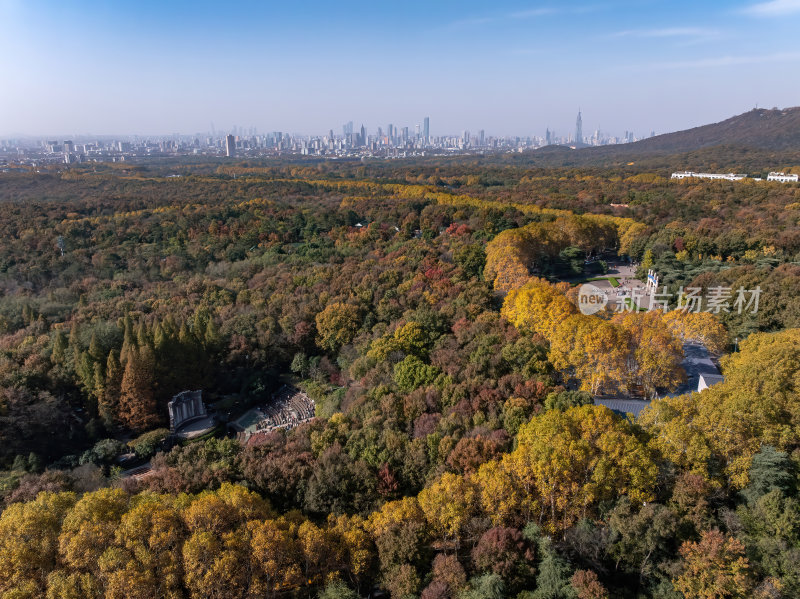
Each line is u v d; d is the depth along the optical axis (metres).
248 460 61.34
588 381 76.31
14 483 61.56
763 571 41.94
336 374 102.38
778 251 126.12
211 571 42.16
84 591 41.97
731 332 96.12
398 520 47.72
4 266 139.50
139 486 59.62
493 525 48.06
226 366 104.12
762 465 47.88
